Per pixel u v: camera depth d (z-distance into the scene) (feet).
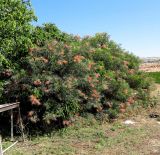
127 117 50.42
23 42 44.34
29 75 43.34
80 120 45.47
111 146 37.65
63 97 42.70
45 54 44.93
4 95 43.19
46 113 41.98
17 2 44.16
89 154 35.19
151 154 35.35
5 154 35.06
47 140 39.96
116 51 59.31
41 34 48.60
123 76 54.95
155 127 45.65
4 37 42.65
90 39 59.52
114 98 50.16
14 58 45.14
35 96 41.73
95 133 41.96
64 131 42.45
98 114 47.78
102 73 50.65
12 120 39.88
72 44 50.16
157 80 83.20
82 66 46.09
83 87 46.37
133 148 37.11
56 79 43.06
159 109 54.85
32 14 45.93
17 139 40.29
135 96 55.47
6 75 44.24
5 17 42.78
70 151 36.04
